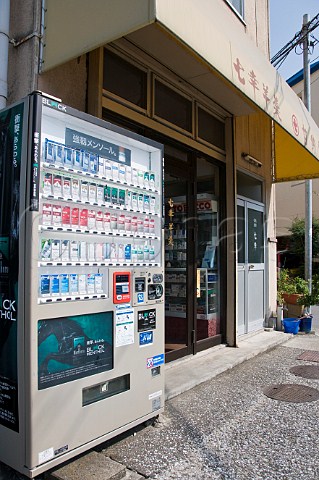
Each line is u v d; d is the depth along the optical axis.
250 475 2.69
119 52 4.25
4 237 2.65
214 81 5.15
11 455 2.51
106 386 2.95
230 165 6.35
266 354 6.08
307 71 10.09
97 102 3.79
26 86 3.40
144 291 3.27
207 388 4.43
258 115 7.47
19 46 3.48
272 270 8.07
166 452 2.97
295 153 7.82
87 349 2.78
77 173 2.86
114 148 3.26
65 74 3.63
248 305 7.14
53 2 3.38
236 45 4.14
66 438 2.60
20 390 2.46
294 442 3.17
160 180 3.58
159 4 2.80
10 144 2.66
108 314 2.96
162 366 3.43
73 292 2.75
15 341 2.52
